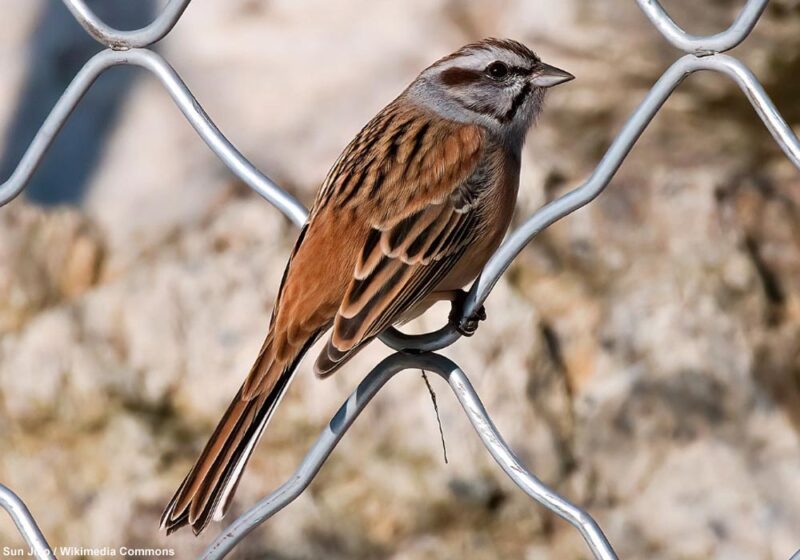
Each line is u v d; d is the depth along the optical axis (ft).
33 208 41.78
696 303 35.32
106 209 41.73
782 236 36.50
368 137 22.47
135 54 21.65
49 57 44.21
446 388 35.60
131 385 38.40
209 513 18.31
